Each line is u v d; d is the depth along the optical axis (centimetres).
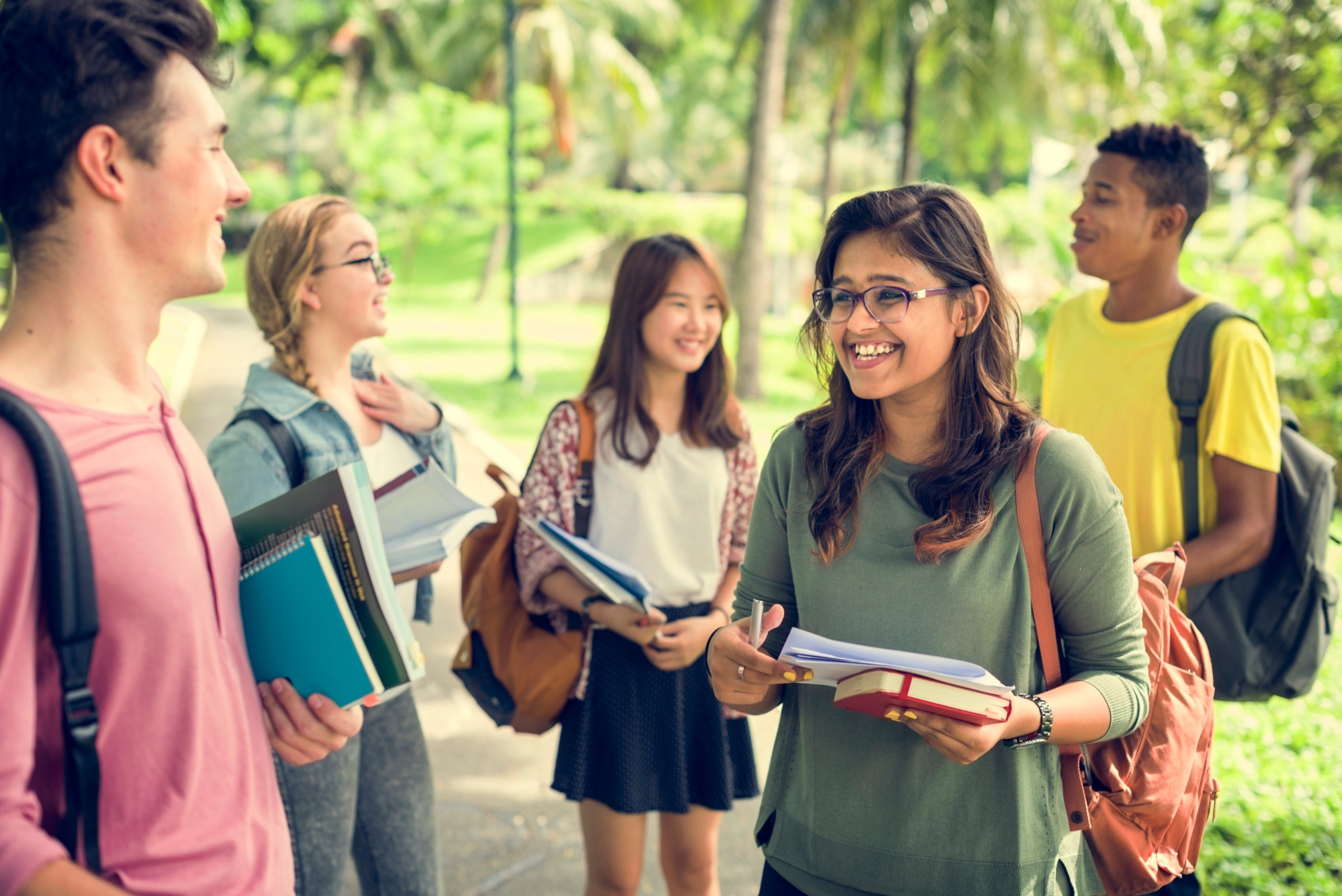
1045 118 2183
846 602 164
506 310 3262
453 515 187
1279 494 236
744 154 4338
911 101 2062
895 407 166
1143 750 171
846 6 1881
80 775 105
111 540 109
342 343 242
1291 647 236
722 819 360
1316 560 232
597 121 3584
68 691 104
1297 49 976
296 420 220
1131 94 1838
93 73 110
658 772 250
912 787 159
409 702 241
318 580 129
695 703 255
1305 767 367
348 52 3356
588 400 264
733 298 2309
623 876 254
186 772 114
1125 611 158
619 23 3288
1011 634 158
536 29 2903
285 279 230
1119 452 251
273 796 131
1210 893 293
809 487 173
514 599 262
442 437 262
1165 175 246
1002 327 162
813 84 2288
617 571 228
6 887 93
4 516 100
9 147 110
